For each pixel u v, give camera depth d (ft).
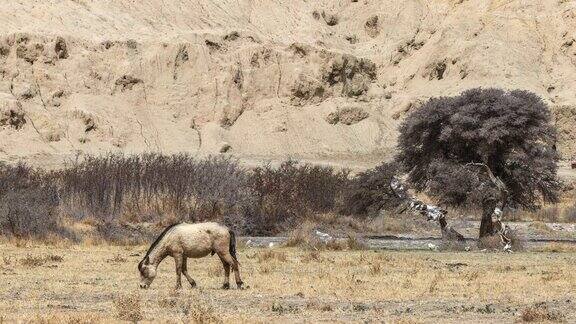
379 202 250.78
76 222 237.45
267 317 91.71
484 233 226.58
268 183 270.46
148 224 246.06
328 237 223.51
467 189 227.81
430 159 248.93
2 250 184.75
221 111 597.93
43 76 577.43
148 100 595.47
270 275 134.72
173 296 106.83
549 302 106.83
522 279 131.64
